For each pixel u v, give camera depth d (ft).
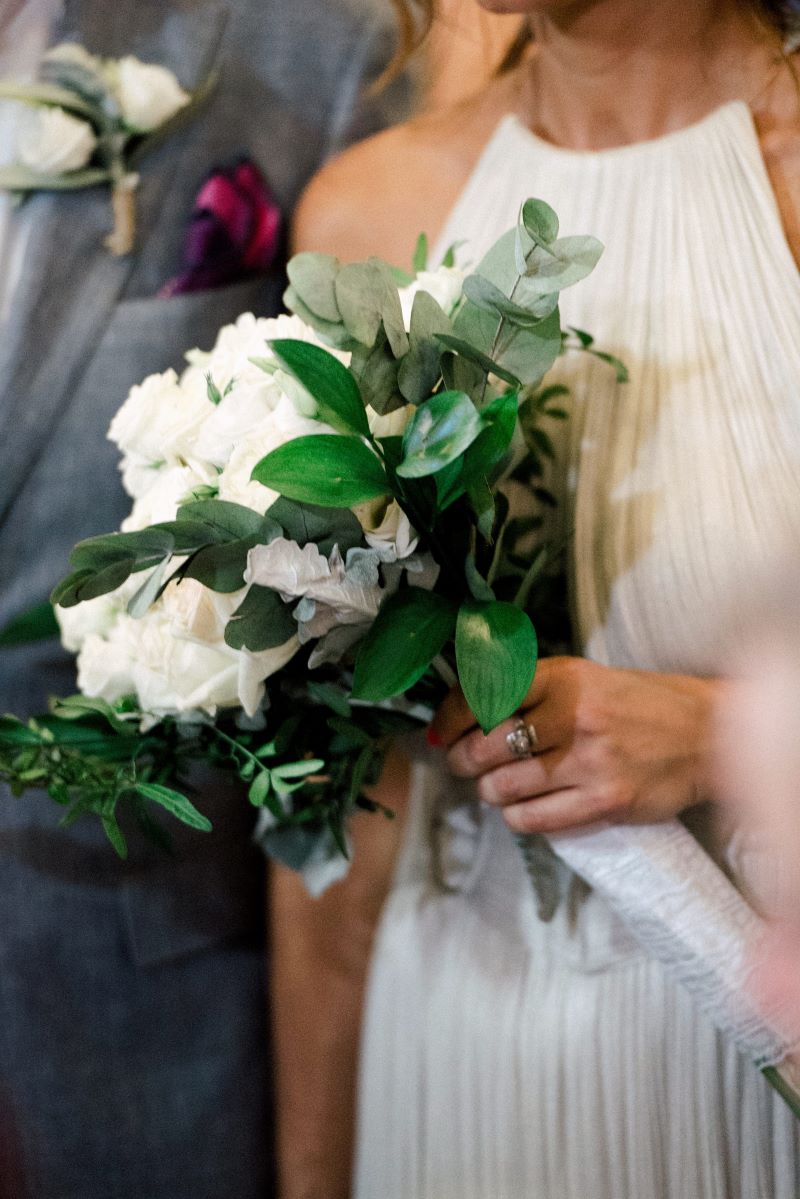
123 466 3.09
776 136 3.46
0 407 4.21
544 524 3.60
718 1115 3.30
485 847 3.76
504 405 2.62
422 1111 3.78
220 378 2.85
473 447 2.63
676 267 3.43
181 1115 4.87
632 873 3.09
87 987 4.70
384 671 2.63
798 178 3.41
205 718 2.95
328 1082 4.50
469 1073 3.64
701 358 3.33
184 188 4.35
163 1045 4.83
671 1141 3.34
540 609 3.58
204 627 2.65
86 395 4.28
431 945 3.81
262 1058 5.01
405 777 4.27
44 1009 4.66
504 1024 3.55
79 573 2.53
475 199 3.81
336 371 2.52
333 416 2.52
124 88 4.16
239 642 2.60
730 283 3.35
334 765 3.15
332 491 2.49
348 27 4.58
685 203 3.46
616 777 2.97
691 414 3.31
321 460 2.50
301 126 4.60
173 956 4.76
